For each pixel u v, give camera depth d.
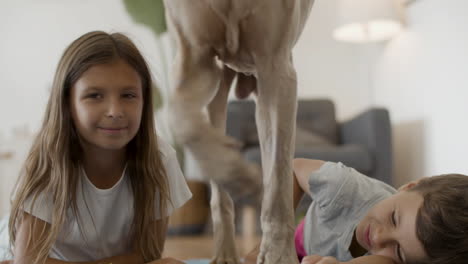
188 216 2.54
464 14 2.26
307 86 3.33
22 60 3.45
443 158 2.48
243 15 0.77
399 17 2.79
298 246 1.21
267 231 0.84
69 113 0.93
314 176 1.12
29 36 3.45
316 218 1.15
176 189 1.10
